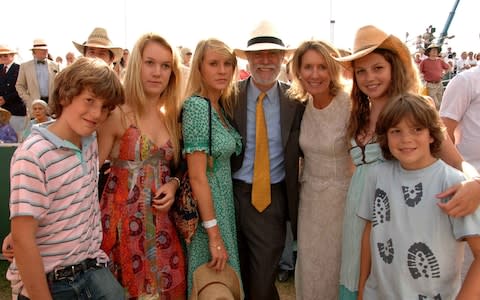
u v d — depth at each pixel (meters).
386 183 1.89
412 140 1.76
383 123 1.84
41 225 1.61
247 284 2.59
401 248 1.78
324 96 2.42
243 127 2.47
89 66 1.66
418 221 1.76
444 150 1.95
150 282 2.05
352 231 2.14
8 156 3.59
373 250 1.90
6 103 6.93
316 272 2.45
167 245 2.12
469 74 2.42
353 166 2.39
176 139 2.20
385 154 1.92
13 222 1.52
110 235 2.03
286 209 2.59
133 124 2.06
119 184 2.05
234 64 2.39
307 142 2.44
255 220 2.48
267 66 2.47
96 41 4.29
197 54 2.33
